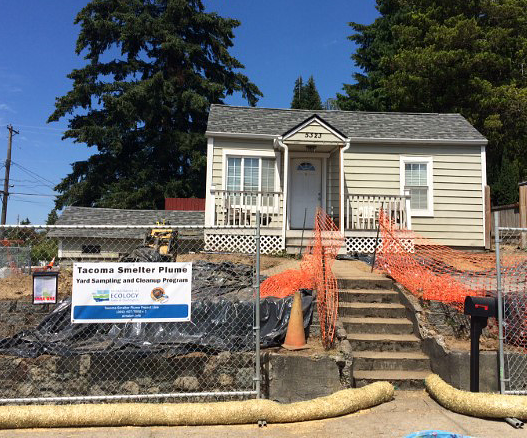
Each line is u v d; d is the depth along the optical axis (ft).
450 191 50.42
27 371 19.56
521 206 48.98
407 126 53.01
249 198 47.98
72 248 55.57
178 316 18.81
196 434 16.28
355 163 49.88
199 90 103.71
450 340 21.89
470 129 52.75
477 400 17.58
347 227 46.21
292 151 48.93
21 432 16.43
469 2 83.61
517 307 21.12
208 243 45.47
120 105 94.17
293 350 20.48
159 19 102.99
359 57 113.50
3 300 24.00
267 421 17.16
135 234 56.18
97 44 102.73
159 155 99.04
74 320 18.25
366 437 15.90
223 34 109.09
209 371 19.79
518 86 81.51
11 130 115.14
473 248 49.98
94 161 100.32
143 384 19.69
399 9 103.96
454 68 77.05
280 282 26.40
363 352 22.68
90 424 16.84
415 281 26.61
